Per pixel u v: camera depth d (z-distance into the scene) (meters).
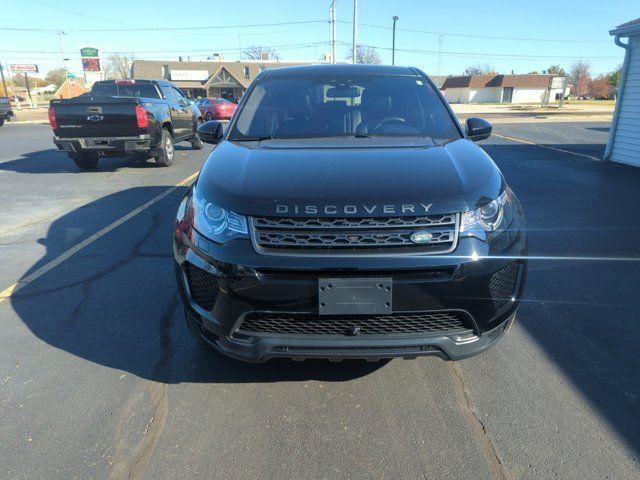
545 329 3.29
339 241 2.17
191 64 63.50
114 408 2.51
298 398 2.59
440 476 2.08
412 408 2.51
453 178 2.40
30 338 3.21
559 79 51.25
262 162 2.66
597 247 4.95
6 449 2.23
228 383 2.72
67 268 4.46
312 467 2.13
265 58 75.69
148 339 3.20
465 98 75.75
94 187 8.27
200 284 2.42
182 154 12.88
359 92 3.68
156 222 5.98
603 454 2.18
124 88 11.23
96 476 2.08
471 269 2.21
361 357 2.26
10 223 6.03
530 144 13.73
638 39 9.60
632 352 3.01
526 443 2.26
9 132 20.62
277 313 2.23
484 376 2.78
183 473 2.09
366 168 2.50
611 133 10.48
